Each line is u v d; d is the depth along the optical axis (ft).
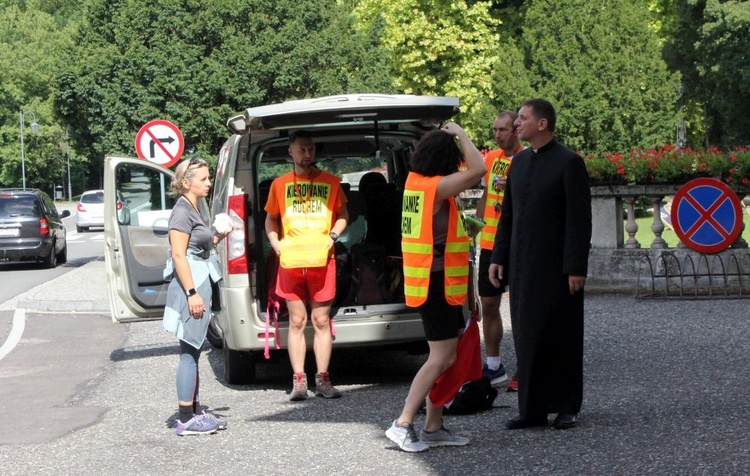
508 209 23.65
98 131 73.87
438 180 20.76
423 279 20.72
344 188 31.27
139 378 32.50
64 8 407.23
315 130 29.43
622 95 105.50
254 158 29.27
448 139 21.12
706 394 25.13
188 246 24.27
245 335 29.04
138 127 73.82
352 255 29.68
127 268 37.22
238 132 28.09
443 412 24.62
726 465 18.72
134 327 45.96
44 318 50.42
